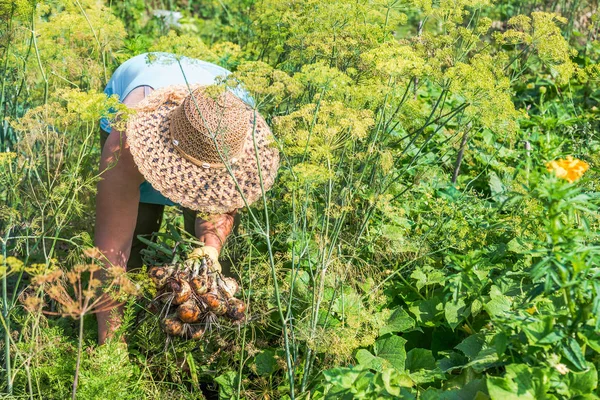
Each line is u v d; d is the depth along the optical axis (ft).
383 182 6.93
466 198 7.73
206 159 5.80
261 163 6.10
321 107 5.71
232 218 6.46
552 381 4.71
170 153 5.91
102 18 8.25
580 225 6.28
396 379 5.24
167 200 6.86
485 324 6.36
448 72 6.25
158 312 5.93
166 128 6.02
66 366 5.79
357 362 6.28
